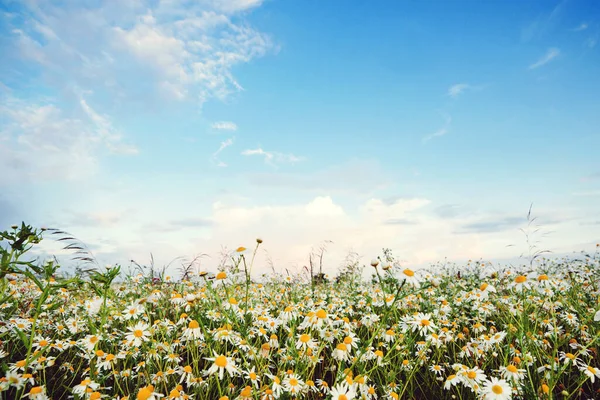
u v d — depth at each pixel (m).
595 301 4.93
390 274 3.20
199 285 5.21
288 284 6.50
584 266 7.13
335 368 3.39
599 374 2.80
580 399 2.93
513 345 3.62
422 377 3.46
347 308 5.26
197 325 3.03
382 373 3.21
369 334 4.13
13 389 2.80
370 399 2.62
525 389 2.68
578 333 4.04
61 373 3.33
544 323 4.09
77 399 2.49
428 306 4.86
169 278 5.55
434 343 3.49
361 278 8.02
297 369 2.87
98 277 2.61
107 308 4.25
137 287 5.46
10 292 4.13
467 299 5.02
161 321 3.76
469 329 4.70
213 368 2.44
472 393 3.11
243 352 3.24
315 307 4.85
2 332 3.34
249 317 4.07
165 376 2.98
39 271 2.30
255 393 2.48
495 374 3.29
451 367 3.42
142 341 3.12
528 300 4.25
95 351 2.79
